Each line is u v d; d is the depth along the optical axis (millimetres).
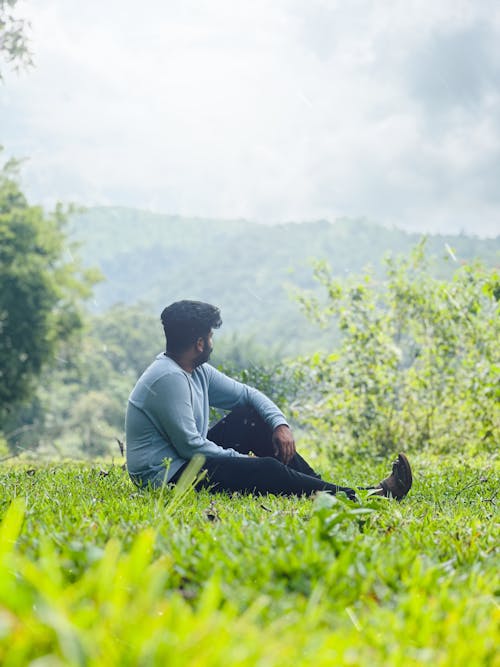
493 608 2357
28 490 5180
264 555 2674
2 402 35531
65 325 36625
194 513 4000
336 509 3066
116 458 12852
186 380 5707
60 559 2564
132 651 1568
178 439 5570
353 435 13625
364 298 13969
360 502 3840
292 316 164000
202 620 1655
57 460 12047
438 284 13664
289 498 5227
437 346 13719
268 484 5418
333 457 13500
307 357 13523
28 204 36094
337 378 13633
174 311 5785
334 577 2428
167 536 3010
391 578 2504
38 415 50188
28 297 34875
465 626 2061
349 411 13609
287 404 12828
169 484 5422
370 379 13609
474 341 13406
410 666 1773
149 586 1825
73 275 36750
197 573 2492
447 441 13484
